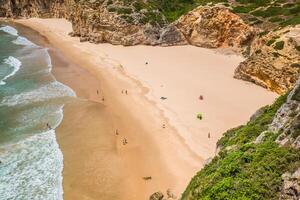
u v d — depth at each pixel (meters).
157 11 82.56
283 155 18.95
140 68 64.12
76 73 64.69
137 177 33.72
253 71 53.31
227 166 20.42
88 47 81.31
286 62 48.62
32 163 36.97
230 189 18.30
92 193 32.09
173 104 48.38
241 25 69.88
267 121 25.72
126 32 78.88
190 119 43.66
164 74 60.22
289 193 16.72
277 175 17.95
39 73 65.38
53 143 40.75
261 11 71.31
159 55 71.19
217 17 72.50
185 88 53.50
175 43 76.75
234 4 76.38
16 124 45.84
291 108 22.72
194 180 23.84
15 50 83.00
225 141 28.38
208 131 40.56
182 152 36.78
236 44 70.62
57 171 35.47
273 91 50.38
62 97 53.88
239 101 48.00
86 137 41.75
